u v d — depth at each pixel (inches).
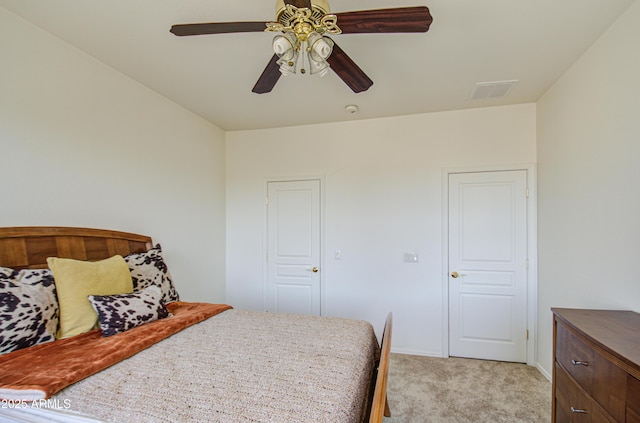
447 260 125.4
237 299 150.2
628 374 42.8
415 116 129.8
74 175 80.7
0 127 65.7
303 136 143.4
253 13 69.1
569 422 60.6
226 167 152.9
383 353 55.7
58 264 66.2
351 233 136.1
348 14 50.8
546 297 108.0
